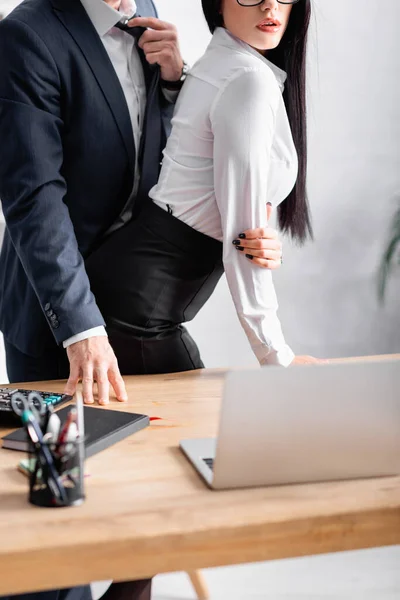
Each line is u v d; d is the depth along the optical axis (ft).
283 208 6.45
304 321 13.12
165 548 3.06
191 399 4.95
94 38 5.75
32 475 3.29
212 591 7.62
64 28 5.62
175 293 5.98
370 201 13.14
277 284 12.92
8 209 5.48
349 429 3.45
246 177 5.31
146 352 6.11
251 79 5.26
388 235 13.25
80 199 5.88
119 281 5.90
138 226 5.88
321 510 3.27
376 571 8.09
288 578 7.92
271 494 3.43
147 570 3.05
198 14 11.85
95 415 4.35
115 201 6.01
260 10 5.51
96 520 3.15
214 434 4.23
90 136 5.74
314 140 12.75
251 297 5.47
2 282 6.48
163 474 3.65
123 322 5.97
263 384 3.25
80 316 5.12
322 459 3.51
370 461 3.58
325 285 13.12
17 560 2.91
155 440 4.12
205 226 5.75
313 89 12.60
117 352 6.02
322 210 12.95
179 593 7.59
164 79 6.12
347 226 13.08
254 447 3.36
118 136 5.84
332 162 12.88
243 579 7.89
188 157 5.66
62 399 4.70
